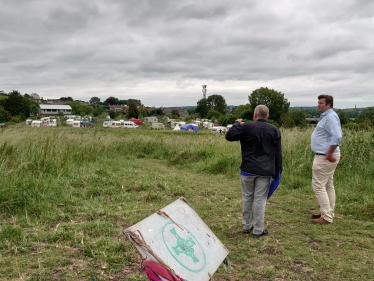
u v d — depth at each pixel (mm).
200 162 11461
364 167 8203
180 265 2389
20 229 4207
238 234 4746
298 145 9891
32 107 102688
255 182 4629
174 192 6898
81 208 5371
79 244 3912
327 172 5207
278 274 3566
